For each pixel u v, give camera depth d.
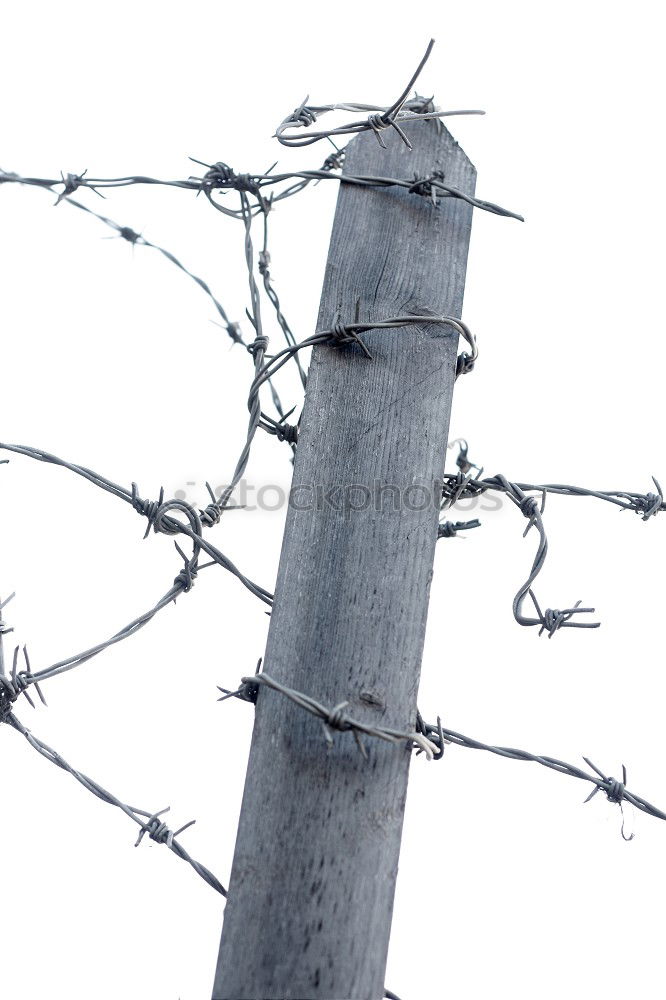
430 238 7.17
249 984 5.94
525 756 6.98
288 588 6.52
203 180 7.67
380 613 6.45
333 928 6.00
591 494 7.58
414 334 6.92
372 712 6.30
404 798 6.27
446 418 6.82
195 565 7.11
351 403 6.79
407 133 7.38
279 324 8.17
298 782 6.20
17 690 6.76
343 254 7.11
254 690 6.50
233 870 6.16
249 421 7.32
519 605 7.10
